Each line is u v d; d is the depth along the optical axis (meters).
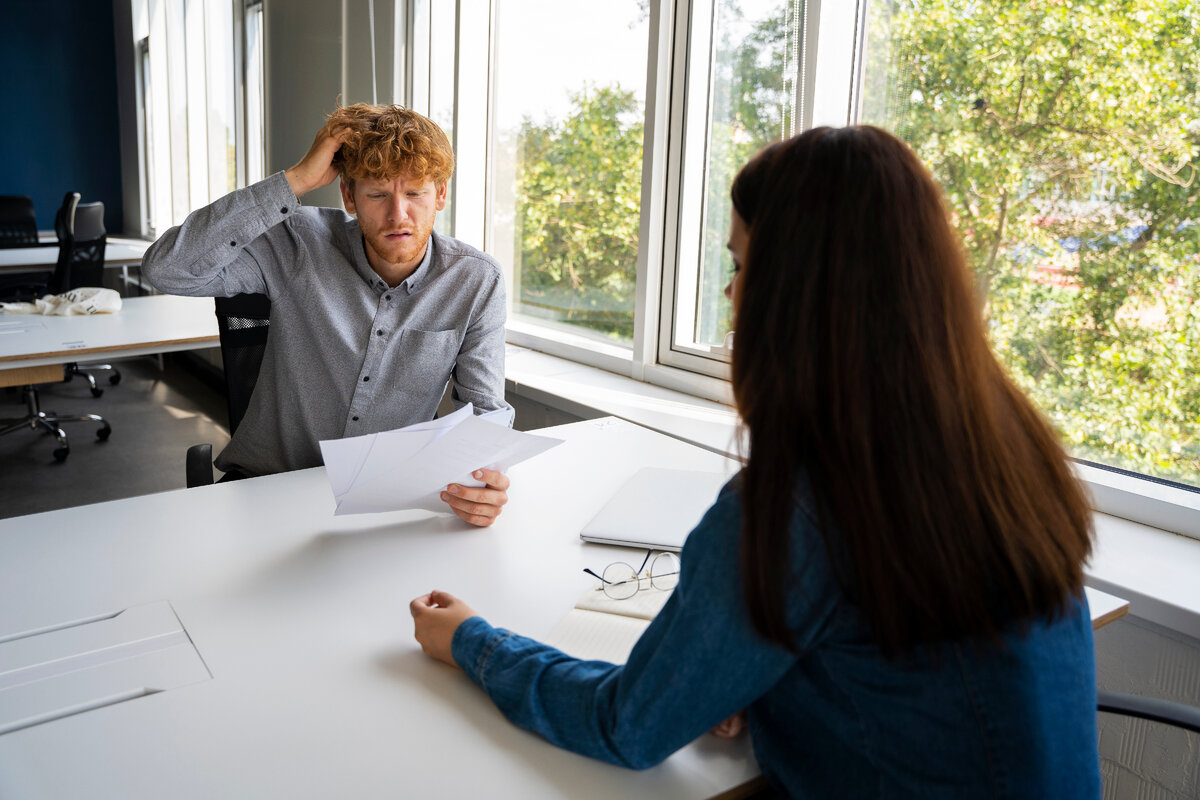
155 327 3.26
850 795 0.73
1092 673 0.73
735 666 0.71
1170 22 1.50
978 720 0.67
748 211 0.73
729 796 0.82
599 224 2.89
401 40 3.58
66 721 0.87
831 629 0.69
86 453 4.04
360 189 1.61
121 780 0.79
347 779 0.80
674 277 2.58
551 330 3.19
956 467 0.65
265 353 1.80
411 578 1.21
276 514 1.42
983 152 1.82
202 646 1.02
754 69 2.31
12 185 7.46
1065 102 1.66
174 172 6.82
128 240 7.20
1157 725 1.43
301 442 1.81
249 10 5.14
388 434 1.26
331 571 1.22
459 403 1.85
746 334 0.70
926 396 0.65
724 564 0.70
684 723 0.74
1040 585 0.67
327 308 1.75
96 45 7.57
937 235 0.67
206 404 4.98
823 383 0.66
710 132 2.49
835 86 2.14
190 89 6.35
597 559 1.29
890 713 0.69
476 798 0.78
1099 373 1.66
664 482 1.56
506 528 1.39
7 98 7.33
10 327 3.16
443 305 1.80
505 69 3.28
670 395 2.51
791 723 0.77
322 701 0.92
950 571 0.64
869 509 0.65
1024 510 0.68
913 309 0.65
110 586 1.15
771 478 0.67
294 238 1.77
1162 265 1.54
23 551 1.25
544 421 2.71
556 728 0.84
